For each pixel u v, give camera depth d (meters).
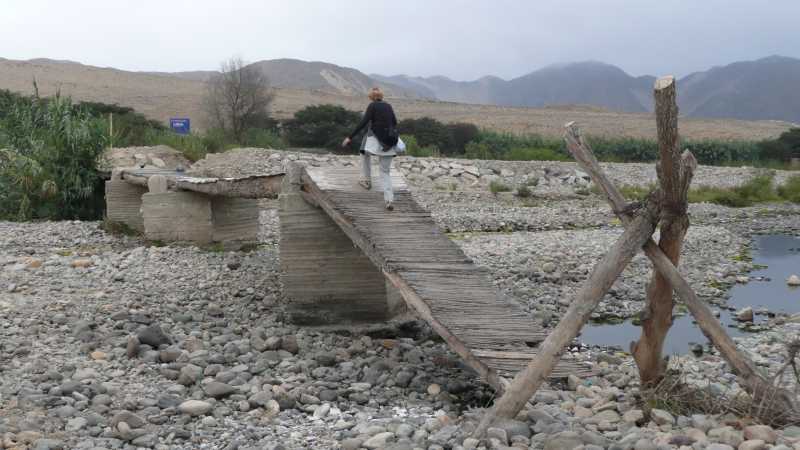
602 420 6.19
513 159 34.25
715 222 23.06
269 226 18.52
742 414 6.09
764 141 45.66
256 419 6.60
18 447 5.57
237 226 15.04
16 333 8.64
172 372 7.56
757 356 8.59
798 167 40.12
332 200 9.67
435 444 5.71
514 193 25.80
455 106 100.12
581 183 28.00
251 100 46.19
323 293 10.07
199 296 11.09
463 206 23.45
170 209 14.62
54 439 5.79
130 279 11.80
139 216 16.41
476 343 7.26
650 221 6.18
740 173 33.25
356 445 5.77
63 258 13.09
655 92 5.82
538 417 6.17
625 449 5.18
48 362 7.71
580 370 7.80
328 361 8.34
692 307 6.25
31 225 16.81
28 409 6.38
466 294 8.10
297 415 6.74
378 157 9.84
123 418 6.17
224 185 13.13
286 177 10.07
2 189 18.06
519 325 7.71
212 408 6.73
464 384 7.80
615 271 6.17
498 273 13.77
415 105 97.69
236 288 11.67
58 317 9.25
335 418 6.67
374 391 7.54
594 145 41.22
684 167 5.98
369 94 9.91
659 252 6.30
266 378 7.64
